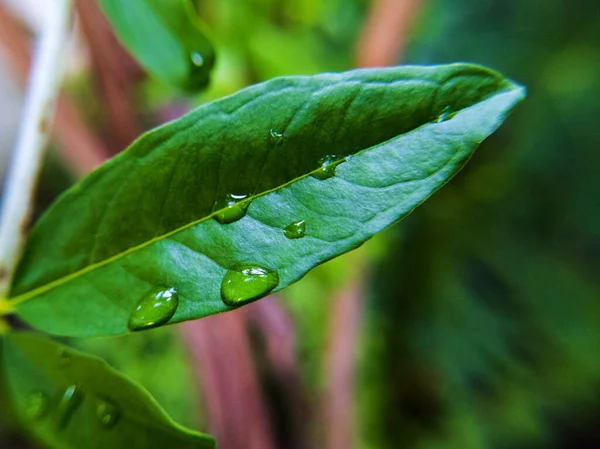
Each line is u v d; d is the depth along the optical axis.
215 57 0.11
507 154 0.30
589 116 0.30
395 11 0.18
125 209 0.08
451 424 0.28
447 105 0.07
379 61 0.18
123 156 0.08
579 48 0.30
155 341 0.22
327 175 0.07
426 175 0.07
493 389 0.29
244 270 0.07
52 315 0.08
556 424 0.33
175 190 0.08
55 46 0.09
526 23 0.30
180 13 0.10
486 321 0.29
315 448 0.19
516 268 0.30
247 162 0.07
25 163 0.09
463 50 0.30
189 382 0.21
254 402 0.17
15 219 0.09
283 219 0.07
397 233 0.28
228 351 0.17
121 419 0.08
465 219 0.30
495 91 0.07
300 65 0.21
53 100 0.09
